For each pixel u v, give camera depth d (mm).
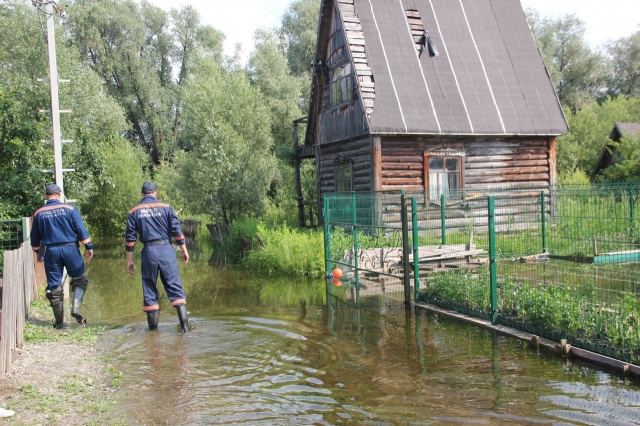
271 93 32281
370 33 15789
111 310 8930
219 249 18969
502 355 5953
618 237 10883
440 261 11414
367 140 15219
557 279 7738
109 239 25016
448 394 4844
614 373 5305
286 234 14383
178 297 7344
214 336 7008
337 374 5453
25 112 13273
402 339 6707
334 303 9156
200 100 19984
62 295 7641
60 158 9938
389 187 15109
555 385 5008
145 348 6453
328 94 17781
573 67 49219
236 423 4301
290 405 4656
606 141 29391
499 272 9164
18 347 6344
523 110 16391
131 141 42469
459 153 15812
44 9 9867
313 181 25234
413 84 15453
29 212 13180
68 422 4305
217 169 18906
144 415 4461
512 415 4355
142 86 39844
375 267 10797
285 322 7789
